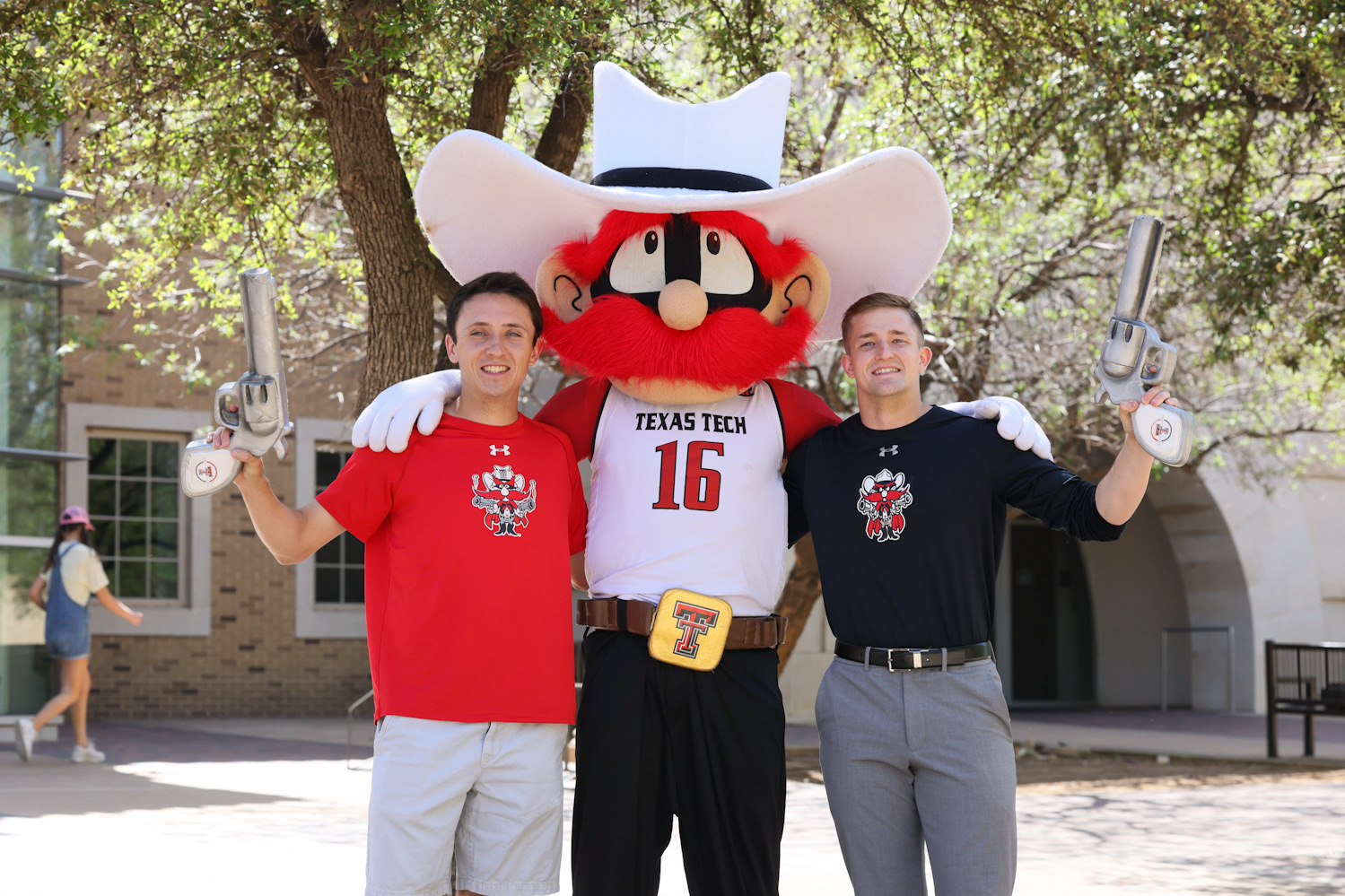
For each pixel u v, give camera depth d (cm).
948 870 362
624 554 393
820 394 1081
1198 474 1706
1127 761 1202
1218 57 750
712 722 383
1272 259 852
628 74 431
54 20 679
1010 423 378
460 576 363
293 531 361
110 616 1473
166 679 1497
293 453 1556
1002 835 364
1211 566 1788
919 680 368
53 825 675
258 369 331
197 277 941
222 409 332
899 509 374
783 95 431
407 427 368
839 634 384
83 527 1018
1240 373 1330
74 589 999
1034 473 376
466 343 377
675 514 390
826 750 382
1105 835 744
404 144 870
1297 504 1784
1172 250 995
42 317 1252
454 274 439
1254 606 1752
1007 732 374
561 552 378
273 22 665
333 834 672
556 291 418
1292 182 973
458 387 391
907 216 418
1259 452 1586
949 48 805
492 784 365
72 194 1064
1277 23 752
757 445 403
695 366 389
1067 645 1980
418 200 410
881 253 433
